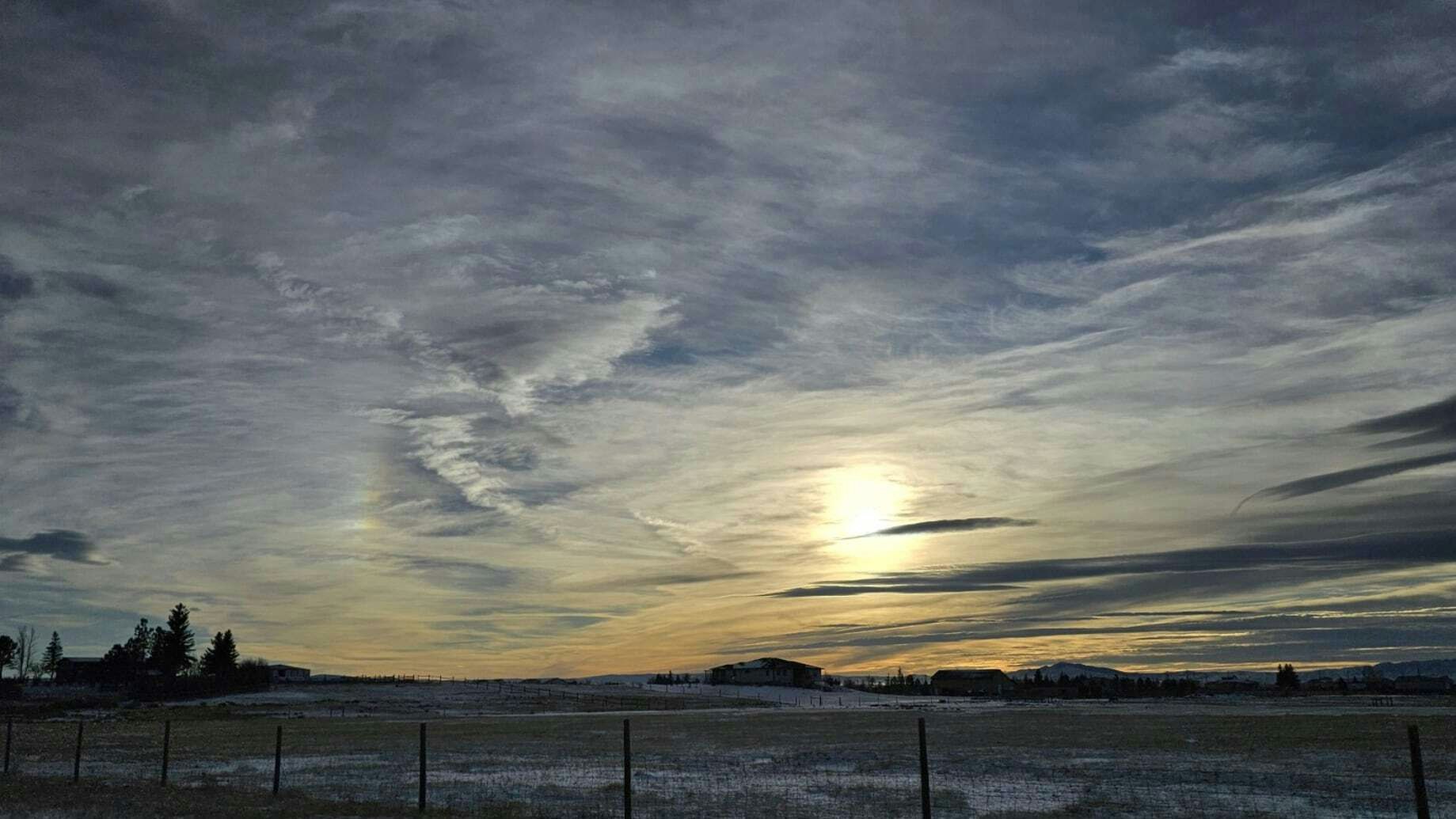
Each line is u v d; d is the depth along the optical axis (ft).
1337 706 448.65
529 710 426.10
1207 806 88.63
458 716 358.23
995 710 411.95
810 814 85.56
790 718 320.09
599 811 86.28
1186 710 390.83
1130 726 236.02
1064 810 87.71
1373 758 134.62
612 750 165.99
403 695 534.78
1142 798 95.25
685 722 284.82
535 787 108.58
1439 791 97.45
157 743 193.88
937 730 224.33
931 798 96.27
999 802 93.25
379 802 89.97
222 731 241.35
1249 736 188.44
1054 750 156.97
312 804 87.76
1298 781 107.04
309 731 241.35
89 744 190.90
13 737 216.95
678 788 106.73
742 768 131.34
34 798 92.53
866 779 115.34
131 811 83.56
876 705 512.63
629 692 630.74
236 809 84.79
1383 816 82.89
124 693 488.02
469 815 81.35
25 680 582.35
